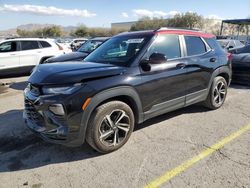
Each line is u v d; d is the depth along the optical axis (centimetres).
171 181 318
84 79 350
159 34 450
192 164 354
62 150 400
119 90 374
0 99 723
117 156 379
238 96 701
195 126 484
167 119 521
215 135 444
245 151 387
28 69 1106
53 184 318
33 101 362
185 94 485
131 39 456
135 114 415
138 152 388
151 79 414
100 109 360
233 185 307
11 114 576
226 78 601
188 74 480
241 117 531
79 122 346
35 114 369
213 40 572
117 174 335
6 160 376
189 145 408
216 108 578
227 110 576
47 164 363
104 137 372
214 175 328
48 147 411
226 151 387
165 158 370
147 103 418
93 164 360
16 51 1076
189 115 543
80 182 321
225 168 343
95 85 353
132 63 403
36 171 347
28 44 1106
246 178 320
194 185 309
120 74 381
